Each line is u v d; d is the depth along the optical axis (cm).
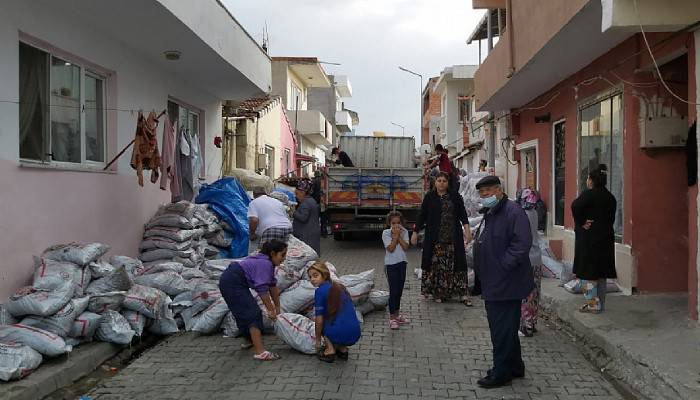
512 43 1027
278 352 617
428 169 1500
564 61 929
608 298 774
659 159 783
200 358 598
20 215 620
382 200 1499
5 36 597
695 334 603
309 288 704
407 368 568
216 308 675
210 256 963
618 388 526
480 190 532
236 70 1031
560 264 963
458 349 630
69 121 739
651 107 776
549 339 671
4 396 442
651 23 588
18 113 616
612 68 841
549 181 1225
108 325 590
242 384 523
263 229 853
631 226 793
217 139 1295
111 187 817
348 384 523
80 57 743
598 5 655
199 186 1073
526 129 1422
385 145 1844
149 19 743
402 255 710
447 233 838
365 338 671
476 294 829
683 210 781
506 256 508
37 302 541
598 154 934
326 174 1504
